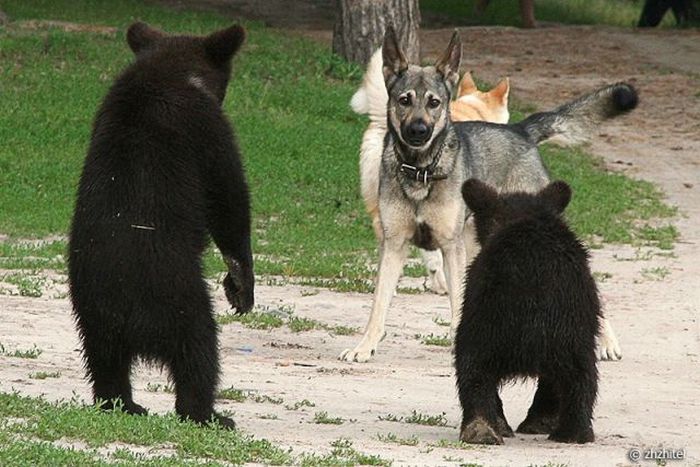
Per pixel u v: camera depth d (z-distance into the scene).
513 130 15.86
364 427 10.81
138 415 9.74
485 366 10.04
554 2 56.72
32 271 18.39
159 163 9.52
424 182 14.22
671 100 36.25
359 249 21.78
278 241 21.80
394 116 14.30
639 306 17.73
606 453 9.97
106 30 37.22
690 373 14.08
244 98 31.38
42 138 27.39
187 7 46.03
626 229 23.47
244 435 9.71
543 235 10.03
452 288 14.49
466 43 43.09
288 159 27.25
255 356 14.16
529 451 9.90
